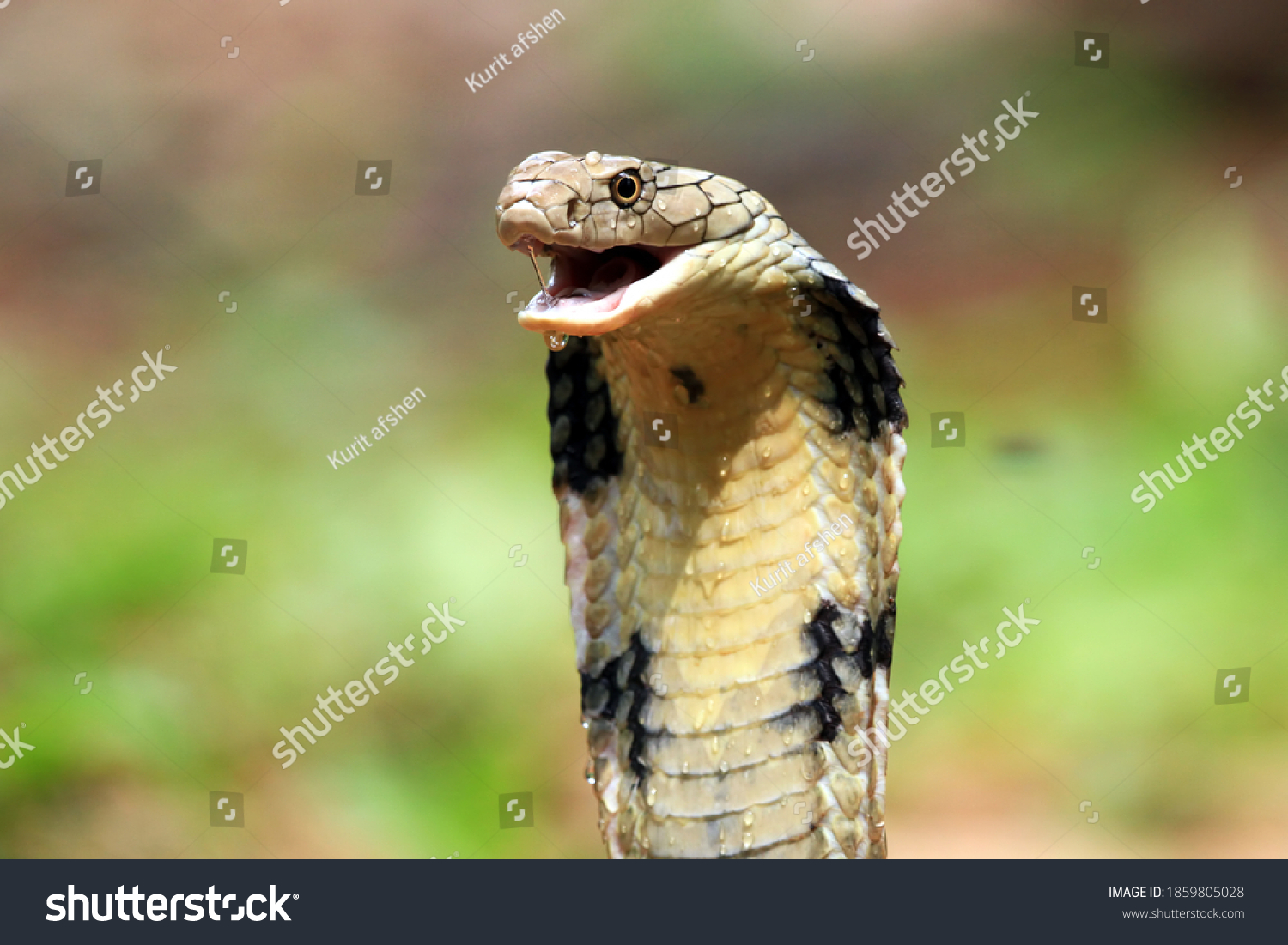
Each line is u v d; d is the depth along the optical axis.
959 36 13.02
